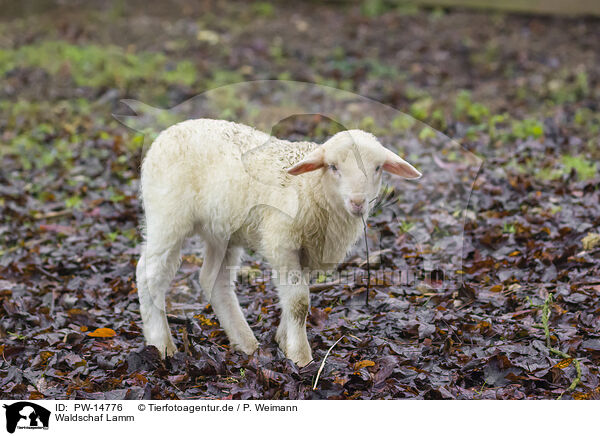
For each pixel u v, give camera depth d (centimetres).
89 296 660
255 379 513
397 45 1661
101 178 948
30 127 1166
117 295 673
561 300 616
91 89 1335
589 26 1767
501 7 1869
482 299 625
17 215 856
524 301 624
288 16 1873
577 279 651
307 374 518
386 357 527
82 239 787
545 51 1606
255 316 624
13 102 1280
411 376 516
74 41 1638
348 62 1541
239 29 1753
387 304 604
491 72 1481
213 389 512
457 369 529
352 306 622
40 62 1481
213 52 1595
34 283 696
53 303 652
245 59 1553
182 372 539
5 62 1488
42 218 849
